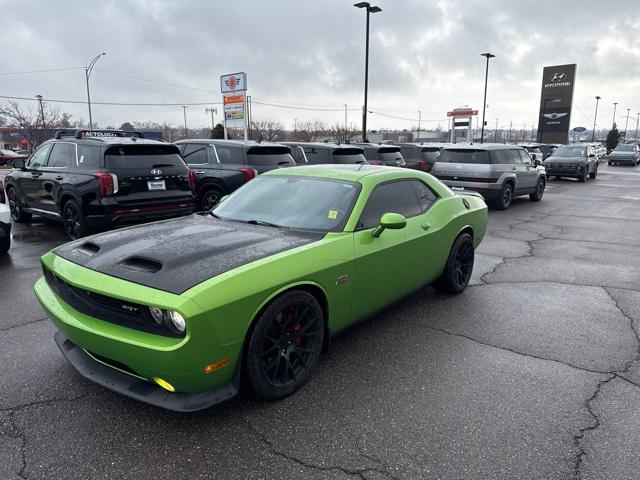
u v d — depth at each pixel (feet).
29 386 10.91
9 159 122.01
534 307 16.65
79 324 9.58
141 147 25.12
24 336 13.65
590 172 76.84
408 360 12.48
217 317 8.77
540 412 10.22
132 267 9.81
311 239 11.53
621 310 16.46
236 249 10.54
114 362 9.58
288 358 10.52
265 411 10.08
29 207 29.22
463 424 9.74
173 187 25.94
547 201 49.06
